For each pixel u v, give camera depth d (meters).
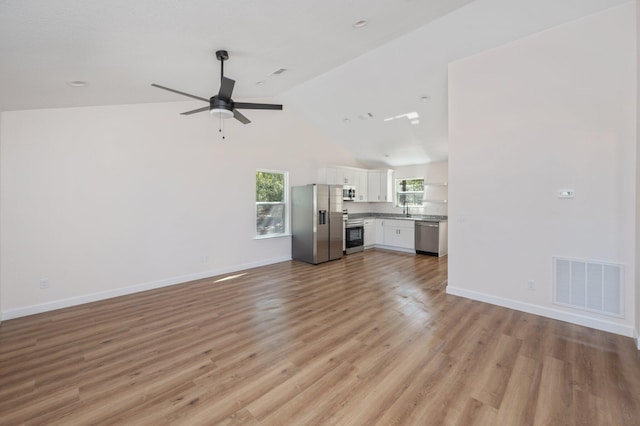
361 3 2.43
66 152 3.60
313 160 6.62
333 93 4.96
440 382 2.08
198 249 4.79
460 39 3.33
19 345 2.67
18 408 1.86
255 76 3.70
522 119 3.23
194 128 4.69
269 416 1.77
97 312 3.43
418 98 4.58
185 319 3.22
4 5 1.60
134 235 4.13
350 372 2.21
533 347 2.54
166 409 1.84
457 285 3.88
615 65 2.70
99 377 2.18
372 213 8.47
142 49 2.44
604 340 2.65
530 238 3.24
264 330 2.94
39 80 2.65
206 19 2.17
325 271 5.27
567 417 1.73
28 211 3.38
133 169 4.11
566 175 3.00
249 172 5.43
